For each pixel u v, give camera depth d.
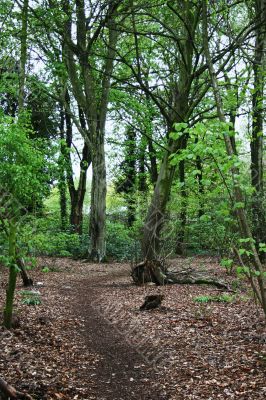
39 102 24.05
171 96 22.55
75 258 22.42
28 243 7.13
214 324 8.17
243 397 4.97
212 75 6.35
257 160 14.86
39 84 18.28
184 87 13.77
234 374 5.68
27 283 12.44
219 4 10.06
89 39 19.06
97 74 22.84
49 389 5.14
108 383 5.63
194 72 13.14
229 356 6.36
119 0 13.08
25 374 5.53
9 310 7.35
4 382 4.69
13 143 7.61
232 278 14.05
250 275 5.44
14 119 9.82
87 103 21.23
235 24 14.74
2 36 15.75
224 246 15.11
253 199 12.80
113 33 19.53
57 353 6.61
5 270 14.02
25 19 15.30
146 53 22.88
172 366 6.19
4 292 11.05
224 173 5.42
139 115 25.23
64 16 15.63
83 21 16.62
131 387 5.51
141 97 24.94
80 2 16.27
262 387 5.17
